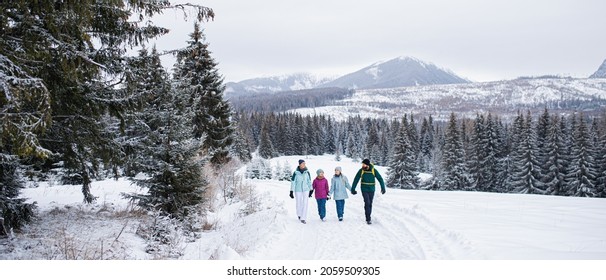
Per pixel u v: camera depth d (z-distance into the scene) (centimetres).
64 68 618
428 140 9162
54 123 752
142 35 810
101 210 1115
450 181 4878
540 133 5178
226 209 1477
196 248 870
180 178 1023
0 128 509
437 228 886
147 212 1111
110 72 751
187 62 2250
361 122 12800
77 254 707
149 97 840
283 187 2639
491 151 4959
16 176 802
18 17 593
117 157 845
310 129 10369
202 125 2250
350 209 1379
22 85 525
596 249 665
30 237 786
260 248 770
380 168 7412
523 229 838
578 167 4153
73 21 635
